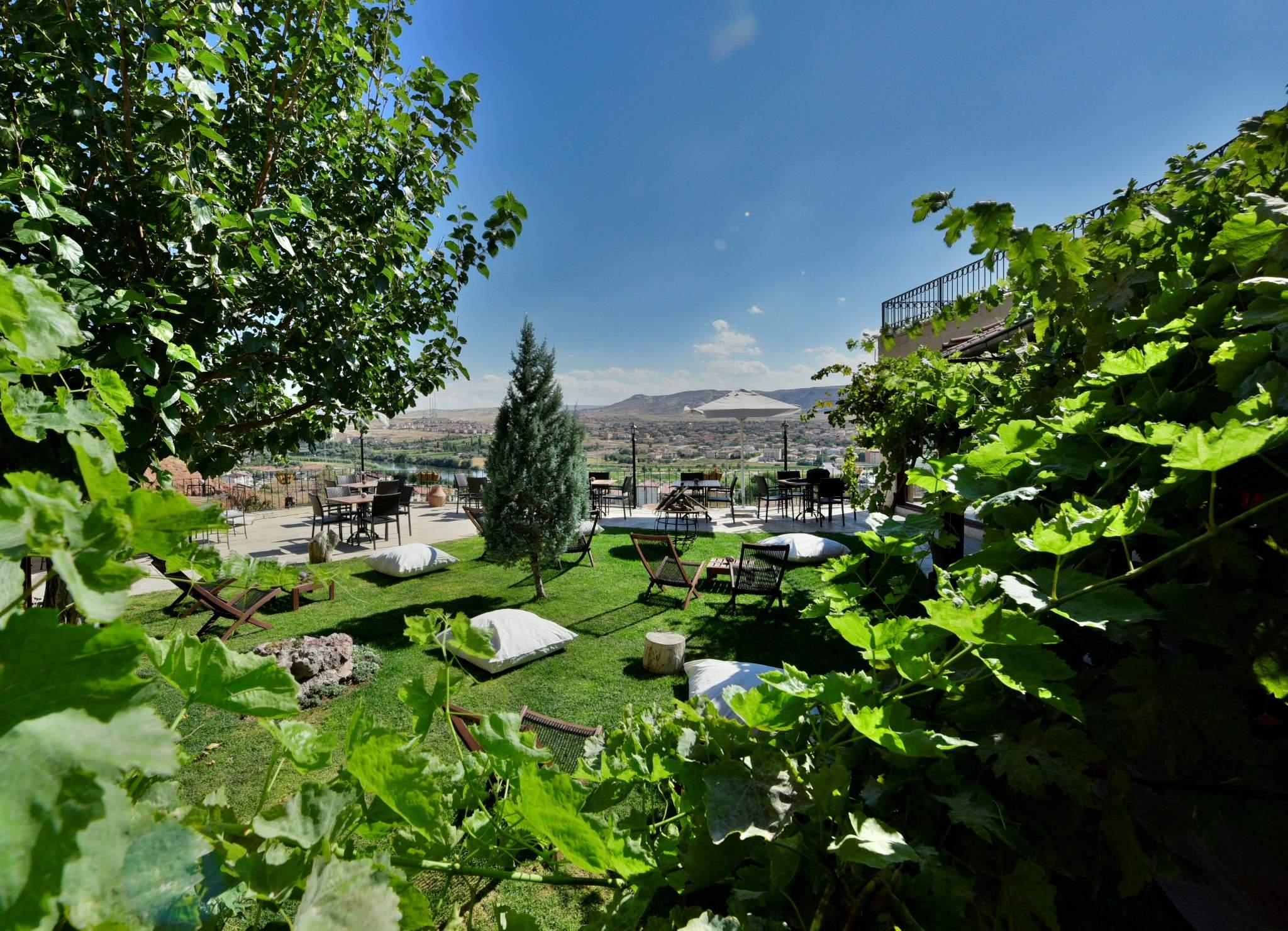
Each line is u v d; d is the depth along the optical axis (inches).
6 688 8.8
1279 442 26.4
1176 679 31.6
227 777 128.5
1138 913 74.1
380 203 112.1
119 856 8.7
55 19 71.0
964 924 23.5
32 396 15.8
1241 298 43.1
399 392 147.9
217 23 80.6
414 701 28.3
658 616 262.4
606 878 29.3
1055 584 29.6
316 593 289.4
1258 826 29.5
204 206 74.7
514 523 283.6
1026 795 30.8
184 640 17.3
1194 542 28.6
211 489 342.3
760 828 25.9
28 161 60.0
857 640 31.7
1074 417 44.2
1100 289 58.4
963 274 354.0
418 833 25.1
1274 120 51.3
